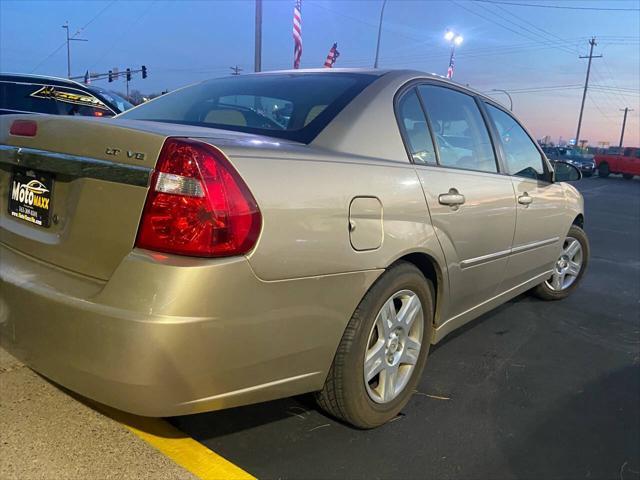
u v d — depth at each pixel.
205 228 1.76
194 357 1.76
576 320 4.49
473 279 3.18
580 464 2.49
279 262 1.91
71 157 2.01
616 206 15.23
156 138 1.85
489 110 3.66
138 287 1.74
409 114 2.82
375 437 2.58
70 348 1.86
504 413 2.89
